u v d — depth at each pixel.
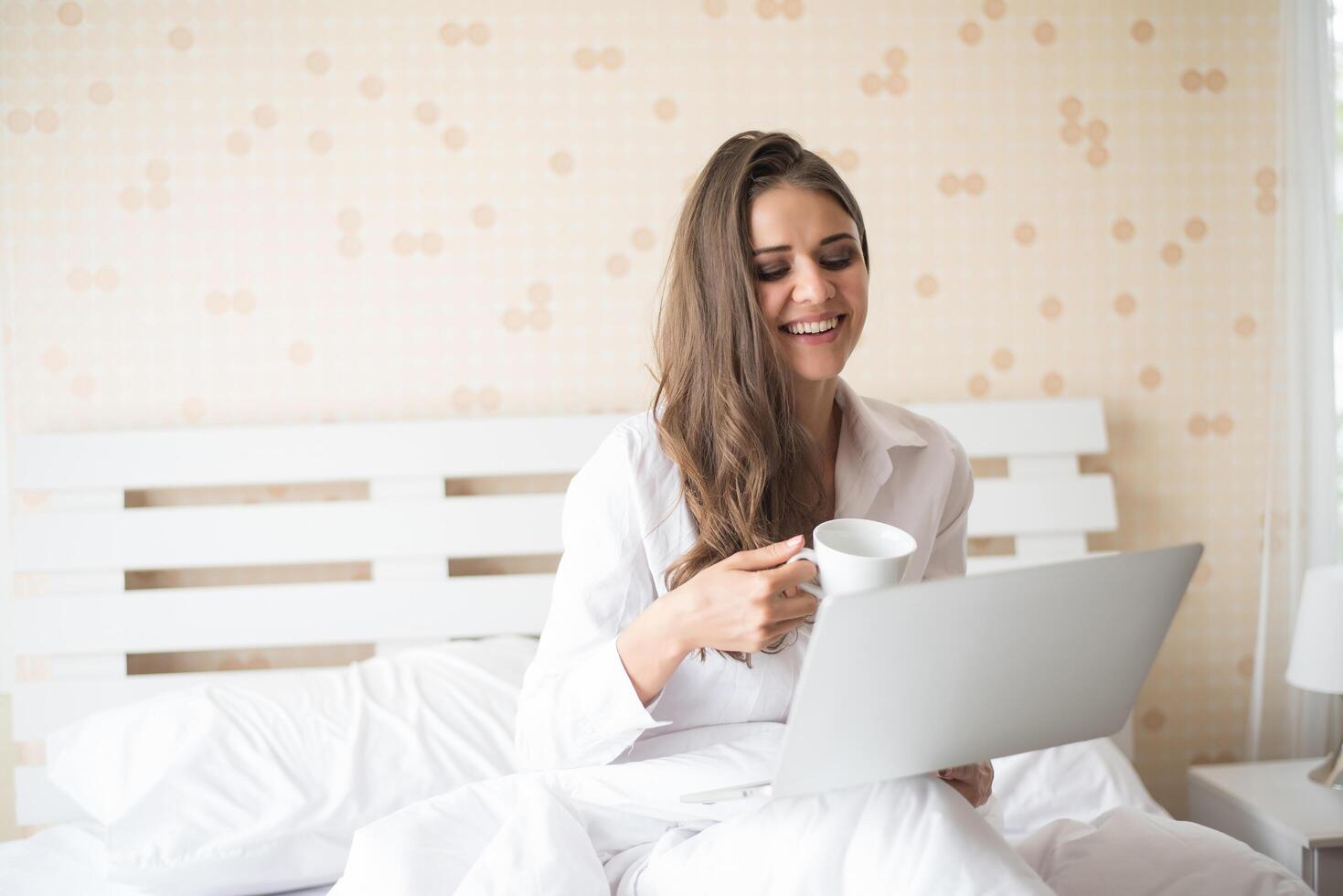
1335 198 2.01
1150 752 2.20
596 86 2.08
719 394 1.04
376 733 1.50
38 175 2.00
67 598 1.93
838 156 2.11
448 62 2.06
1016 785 1.60
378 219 2.06
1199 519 2.17
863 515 1.15
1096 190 2.14
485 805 1.00
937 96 2.12
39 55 2.00
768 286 1.04
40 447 1.95
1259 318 2.17
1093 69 2.13
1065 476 2.09
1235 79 2.15
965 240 2.13
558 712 0.97
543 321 2.09
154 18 2.02
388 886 0.92
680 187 2.09
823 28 2.11
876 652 0.72
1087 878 1.06
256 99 2.04
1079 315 2.15
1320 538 2.03
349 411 2.06
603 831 0.99
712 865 0.87
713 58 2.10
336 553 1.99
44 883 1.45
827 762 0.78
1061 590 0.75
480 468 2.01
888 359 2.14
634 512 1.05
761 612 0.85
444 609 2.00
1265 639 2.08
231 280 2.04
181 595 1.95
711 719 1.05
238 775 1.42
